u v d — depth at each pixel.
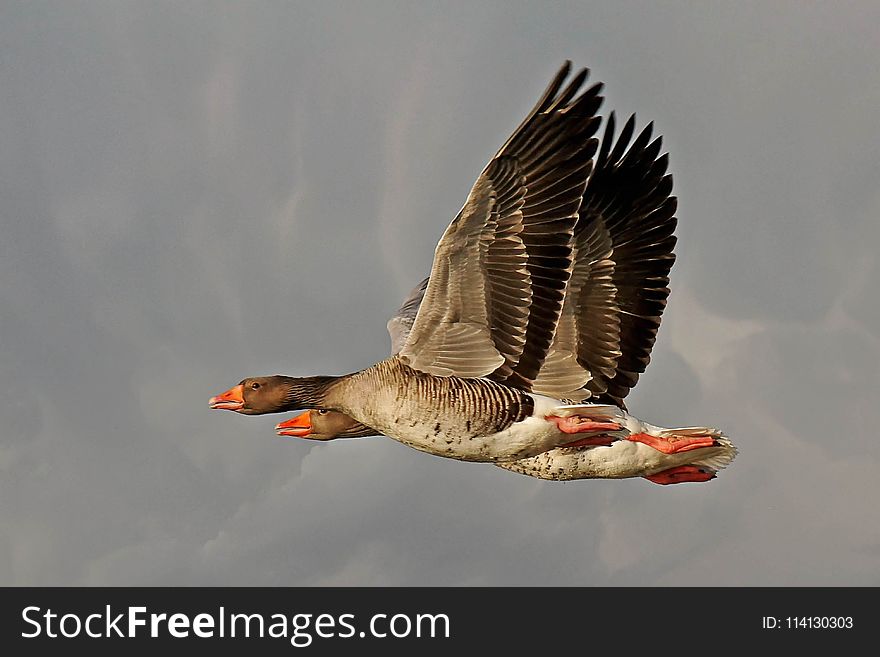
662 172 19.91
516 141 15.05
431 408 15.94
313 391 16.89
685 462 18.78
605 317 19.08
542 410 16.16
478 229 15.36
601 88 15.15
